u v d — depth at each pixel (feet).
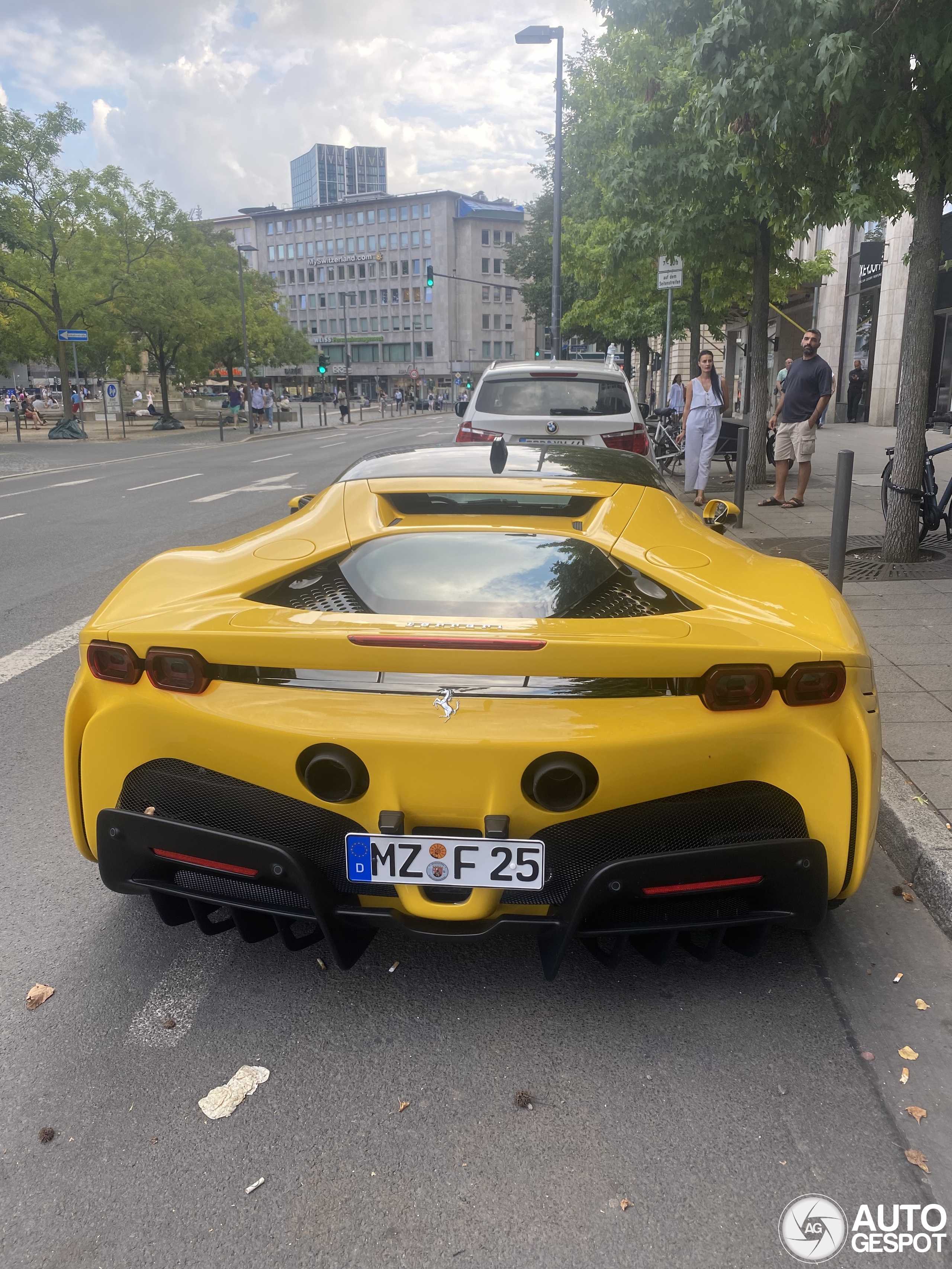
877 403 84.23
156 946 9.16
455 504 9.65
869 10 18.44
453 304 387.96
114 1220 6.09
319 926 7.76
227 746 7.33
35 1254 5.84
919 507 24.04
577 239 81.71
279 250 428.56
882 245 75.56
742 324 125.70
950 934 9.36
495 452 10.73
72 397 132.26
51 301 112.78
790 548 26.35
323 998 8.33
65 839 11.46
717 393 36.19
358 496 9.87
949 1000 8.38
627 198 36.24
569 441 24.70
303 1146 6.68
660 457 48.08
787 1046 7.74
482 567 8.39
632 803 7.18
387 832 7.11
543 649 6.88
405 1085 7.27
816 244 97.66
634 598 7.98
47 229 103.71
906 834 10.49
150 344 133.80
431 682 7.06
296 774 7.20
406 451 11.84
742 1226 6.04
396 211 390.42
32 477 61.00
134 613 8.04
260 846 7.30
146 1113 6.99
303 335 272.92
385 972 8.71
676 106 33.50
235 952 9.04
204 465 69.56
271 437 121.80
